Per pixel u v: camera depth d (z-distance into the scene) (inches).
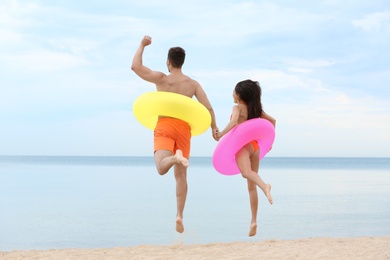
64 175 1915.6
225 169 241.4
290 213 663.1
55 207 734.5
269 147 241.3
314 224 557.0
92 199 853.2
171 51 225.6
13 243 453.4
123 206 747.4
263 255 225.1
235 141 224.1
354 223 564.4
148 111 218.7
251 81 236.4
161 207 732.7
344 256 215.3
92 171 2464.3
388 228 524.1
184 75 227.1
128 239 474.3
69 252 247.1
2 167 3309.5
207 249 249.4
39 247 433.4
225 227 540.7
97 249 256.1
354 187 1218.0
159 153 215.0
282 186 1254.3
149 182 1413.6
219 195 943.7
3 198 868.0
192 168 3272.6
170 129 216.7
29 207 733.9
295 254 223.5
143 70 219.8
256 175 224.2
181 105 212.4
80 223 574.6
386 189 1133.1
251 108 234.5
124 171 2497.5
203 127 221.8
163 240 466.9
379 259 207.9
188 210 695.1
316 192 1035.3
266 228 531.2
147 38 221.8
